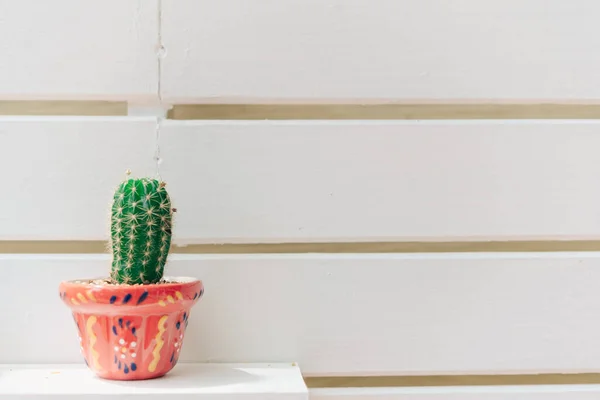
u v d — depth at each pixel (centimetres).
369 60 86
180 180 85
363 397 85
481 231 87
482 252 88
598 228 88
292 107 87
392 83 86
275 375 77
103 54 84
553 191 87
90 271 84
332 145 86
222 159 85
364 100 87
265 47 85
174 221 84
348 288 86
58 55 84
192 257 85
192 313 84
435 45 87
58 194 84
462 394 86
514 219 87
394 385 87
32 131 84
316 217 86
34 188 84
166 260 75
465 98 87
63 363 84
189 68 85
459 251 88
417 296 86
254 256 85
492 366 87
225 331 85
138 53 84
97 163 84
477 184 87
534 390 87
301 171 86
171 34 84
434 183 87
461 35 87
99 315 70
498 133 87
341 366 85
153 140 84
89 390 68
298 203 86
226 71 85
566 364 87
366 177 86
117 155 84
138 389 68
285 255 86
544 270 87
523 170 87
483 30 87
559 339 87
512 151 87
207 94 85
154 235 69
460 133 87
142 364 72
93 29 84
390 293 86
